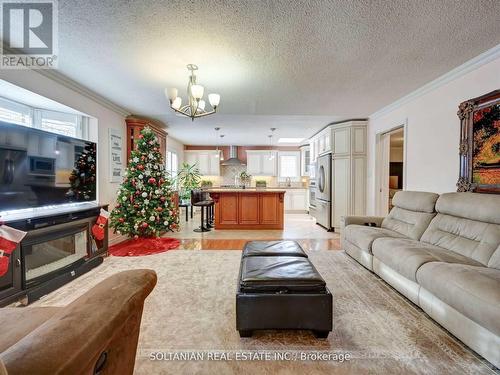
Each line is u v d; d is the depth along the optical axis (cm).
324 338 170
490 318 134
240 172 897
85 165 323
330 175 538
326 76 295
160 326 184
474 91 260
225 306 214
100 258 319
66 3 171
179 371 140
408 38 215
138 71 282
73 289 246
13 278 205
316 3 171
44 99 287
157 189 438
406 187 375
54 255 252
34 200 252
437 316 180
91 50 236
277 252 234
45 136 265
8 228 196
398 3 171
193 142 834
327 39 216
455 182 287
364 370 141
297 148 884
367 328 181
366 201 506
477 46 229
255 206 564
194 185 781
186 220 682
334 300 224
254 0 168
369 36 212
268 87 332
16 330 106
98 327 72
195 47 230
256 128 602
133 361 109
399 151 715
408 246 235
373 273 288
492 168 236
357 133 505
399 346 161
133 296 91
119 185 439
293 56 246
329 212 538
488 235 205
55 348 62
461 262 198
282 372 140
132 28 200
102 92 353
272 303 167
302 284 170
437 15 184
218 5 173
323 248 402
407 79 306
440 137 309
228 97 373
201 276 282
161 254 366
